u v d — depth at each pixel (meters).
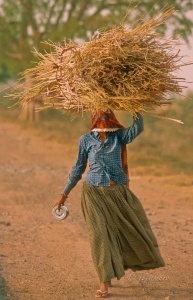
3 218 15.32
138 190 19.94
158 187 20.48
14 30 47.25
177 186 20.67
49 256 12.01
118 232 9.61
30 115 45.59
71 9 45.66
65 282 10.48
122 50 9.49
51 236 13.55
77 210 16.66
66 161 27.83
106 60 9.49
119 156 9.73
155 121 38.34
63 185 20.78
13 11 47.16
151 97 9.68
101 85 9.55
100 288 9.75
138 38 9.73
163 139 32.75
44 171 24.08
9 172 23.33
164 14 9.90
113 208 9.55
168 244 12.99
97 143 9.70
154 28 9.83
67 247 12.67
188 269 11.21
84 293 9.93
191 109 37.91
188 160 26.95
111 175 9.65
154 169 24.53
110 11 42.84
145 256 9.66
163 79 9.60
